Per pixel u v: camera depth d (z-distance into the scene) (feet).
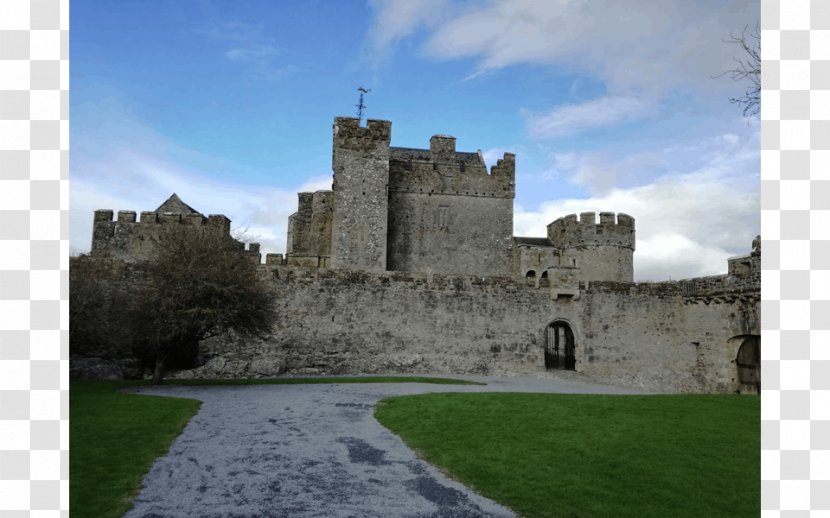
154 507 30.48
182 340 80.18
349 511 30.76
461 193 155.22
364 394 69.62
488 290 111.24
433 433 47.60
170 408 54.75
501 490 34.30
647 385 114.42
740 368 107.04
